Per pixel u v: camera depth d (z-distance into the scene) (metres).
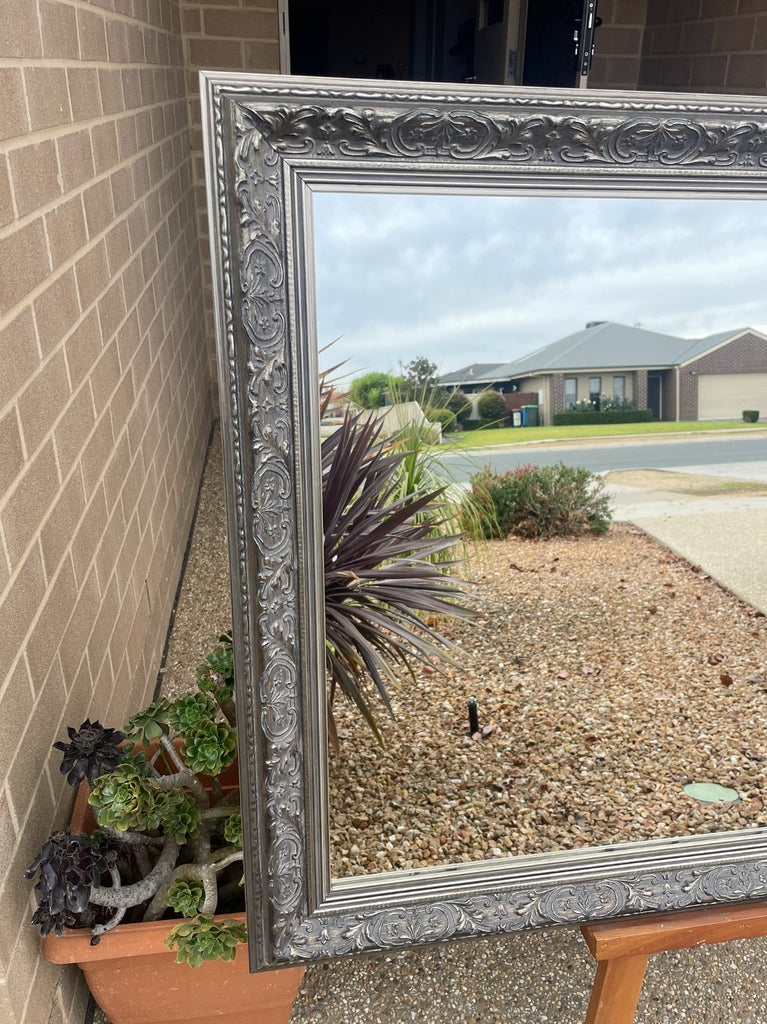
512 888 1.30
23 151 1.35
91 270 1.86
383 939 1.28
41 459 1.41
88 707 1.67
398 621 1.20
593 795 1.31
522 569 1.21
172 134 3.62
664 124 1.03
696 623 1.28
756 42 3.80
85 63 1.89
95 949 1.27
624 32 4.72
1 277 1.21
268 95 0.94
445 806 1.28
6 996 1.14
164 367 3.04
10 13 1.31
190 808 1.35
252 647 1.12
